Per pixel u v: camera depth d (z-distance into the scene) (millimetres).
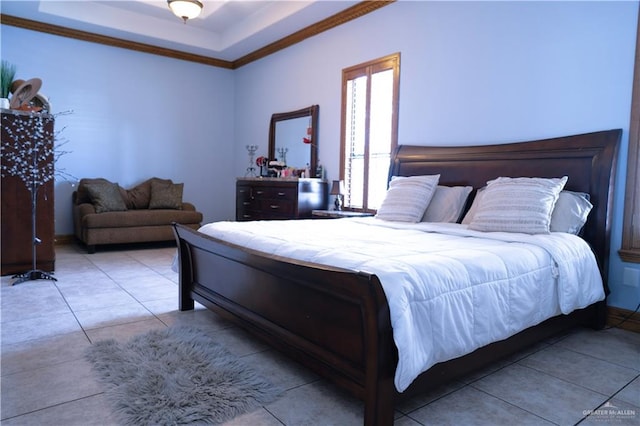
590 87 2809
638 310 2641
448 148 3600
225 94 6922
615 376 2014
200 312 2904
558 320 2326
